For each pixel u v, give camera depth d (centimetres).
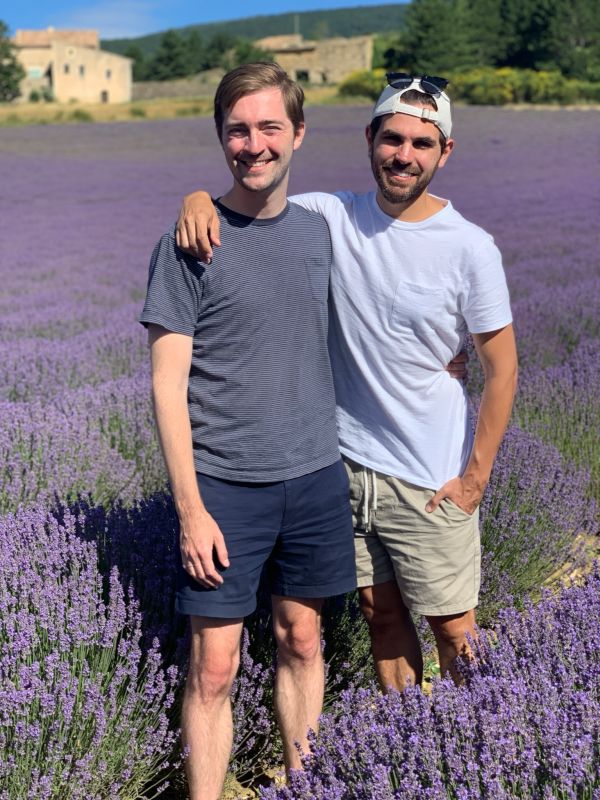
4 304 1157
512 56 6444
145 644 259
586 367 574
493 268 230
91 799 217
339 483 237
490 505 359
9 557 259
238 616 223
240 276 217
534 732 197
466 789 176
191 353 220
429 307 233
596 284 973
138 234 2014
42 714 214
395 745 195
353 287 237
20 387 620
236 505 224
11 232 2080
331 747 206
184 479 213
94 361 693
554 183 2542
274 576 243
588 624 242
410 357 239
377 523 253
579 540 413
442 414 246
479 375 569
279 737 270
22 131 4909
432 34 5941
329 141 3956
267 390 223
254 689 253
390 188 228
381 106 229
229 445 224
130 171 3444
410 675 268
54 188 3022
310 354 231
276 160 215
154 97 7750
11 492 356
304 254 227
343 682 295
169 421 214
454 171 2941
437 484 246
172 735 236
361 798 189
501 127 4191
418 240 231
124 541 289
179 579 225
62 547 265
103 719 216
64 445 404
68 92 7644
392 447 247
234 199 221
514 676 215
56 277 1414
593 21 6159
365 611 268
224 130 216
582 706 193
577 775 178
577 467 449
